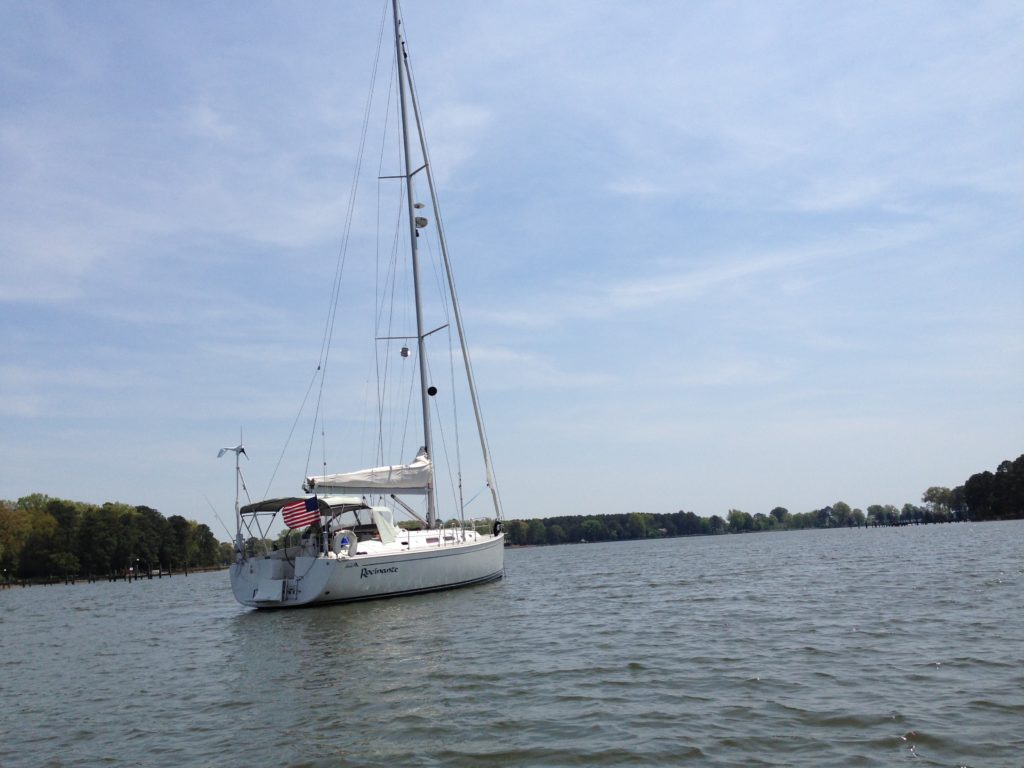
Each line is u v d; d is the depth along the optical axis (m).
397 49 30.92
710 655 14.09
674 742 8.93
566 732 9.52
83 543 100.75
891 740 8.66
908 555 42.19
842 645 14.45
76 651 19.95
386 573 24.02
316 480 24.47
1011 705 9.79
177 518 117.88
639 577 35.69
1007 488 125.94
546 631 17.75
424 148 31.16
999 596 20.31
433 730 9.81
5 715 12.37
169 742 10.07
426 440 28.88
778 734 9.08
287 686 13.02
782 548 66.81
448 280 32.25
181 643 19.62
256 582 24.47
